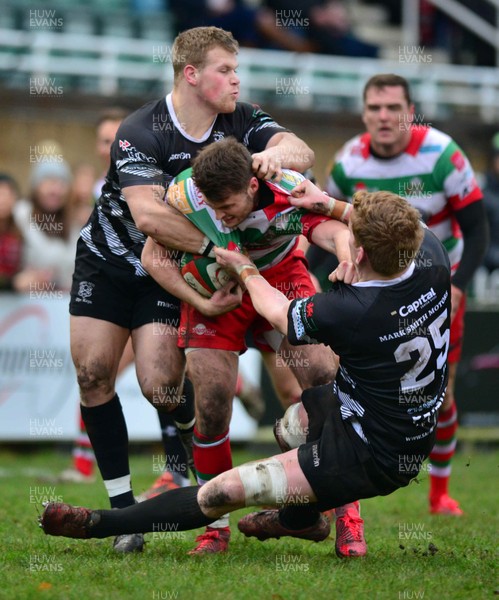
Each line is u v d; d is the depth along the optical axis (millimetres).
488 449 38250
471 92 56781
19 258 35125
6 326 34844
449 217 23578
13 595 13594
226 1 55594
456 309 22594
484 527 20562
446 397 22609
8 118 47500
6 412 34906
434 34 62062
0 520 20547
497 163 39469
